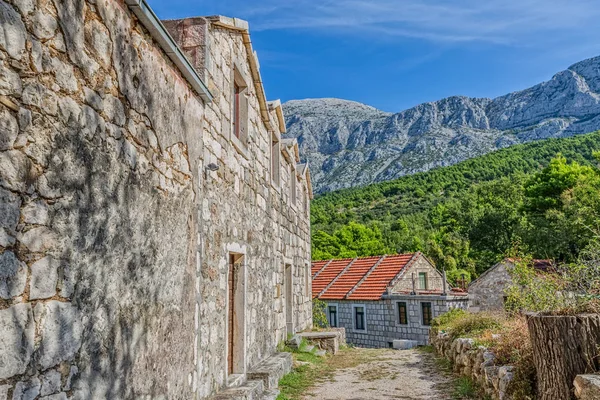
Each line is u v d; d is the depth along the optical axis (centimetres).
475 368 702
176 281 385
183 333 399
